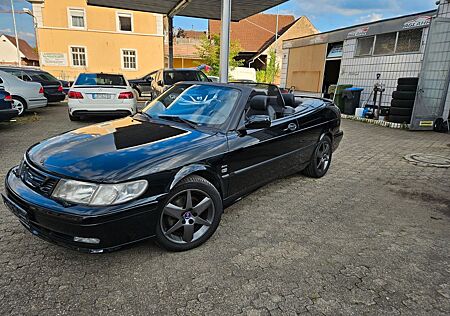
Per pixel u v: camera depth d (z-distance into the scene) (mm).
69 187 2244
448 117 9375
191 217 2736
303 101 4836
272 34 34656
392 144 7445
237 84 3807
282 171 3959
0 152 5516
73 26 25578
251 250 2777
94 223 2154
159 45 27844
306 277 2418
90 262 2523
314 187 4449
